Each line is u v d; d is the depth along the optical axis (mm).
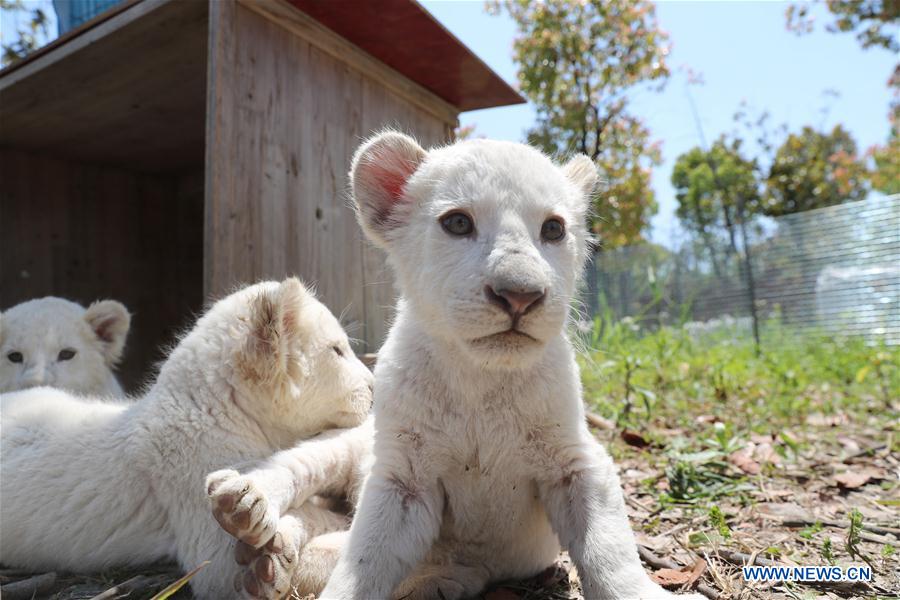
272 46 784
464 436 376
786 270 1826
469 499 388
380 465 380
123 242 1467
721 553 452
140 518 444
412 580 374
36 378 711
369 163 441
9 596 405
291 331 488
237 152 730
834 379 1178
